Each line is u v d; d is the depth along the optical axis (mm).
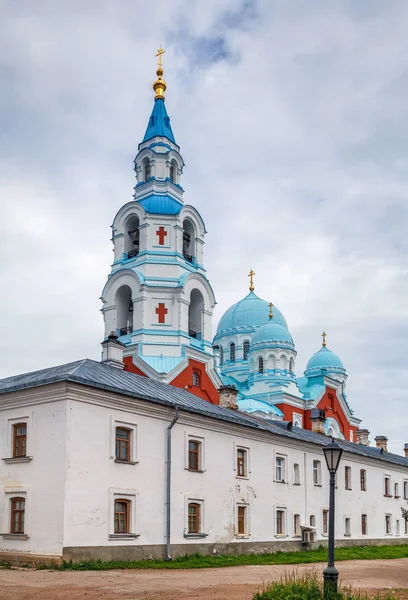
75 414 24391
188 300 54656
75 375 24859
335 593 14953
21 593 16219
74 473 23844
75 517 23531
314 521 38969
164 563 25578
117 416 26219
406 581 22781
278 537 35094
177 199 59062
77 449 24141
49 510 23562
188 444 29688
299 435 42156
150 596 16234
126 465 26188
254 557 30750
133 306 54219
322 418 54812
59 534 23047
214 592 17328
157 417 28266
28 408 25297
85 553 23672
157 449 27922
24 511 24391
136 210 56844
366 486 46594
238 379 76312
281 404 66812
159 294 53938
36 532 23703
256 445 34781
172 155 60188
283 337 71375
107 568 23016
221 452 31859
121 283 55219
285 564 28766
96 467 24812
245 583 19641
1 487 25250
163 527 27422
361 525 45062
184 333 53500
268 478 35250
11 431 25734
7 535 24484
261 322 78812
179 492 28609
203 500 29969
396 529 50375
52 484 23734
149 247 55406
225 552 30828
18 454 25469
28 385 25000
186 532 28578
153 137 60656
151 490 27156
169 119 63000
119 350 35031
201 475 30172
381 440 65188
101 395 25469
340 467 43312
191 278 55312
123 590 17172
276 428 39594
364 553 37344
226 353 79375
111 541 24891
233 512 31953
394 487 51438
